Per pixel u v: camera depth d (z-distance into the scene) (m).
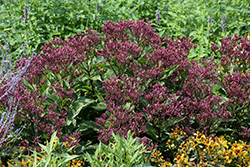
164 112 3.91
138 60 4.57
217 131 4.09
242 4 8.25
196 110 4.01
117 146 3.02
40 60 4.05
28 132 3.85
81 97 4.11
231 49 4.83
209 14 8.01
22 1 7.84
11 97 3.49
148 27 4.76
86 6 7.70
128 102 4.05
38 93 3.92
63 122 3.62
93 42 4.46
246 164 3.20
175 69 4.39
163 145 3.73
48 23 7.57
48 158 2.74
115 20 7.69
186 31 7.32
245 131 3.90
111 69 4.33
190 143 3.46
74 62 4.12
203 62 4.96
